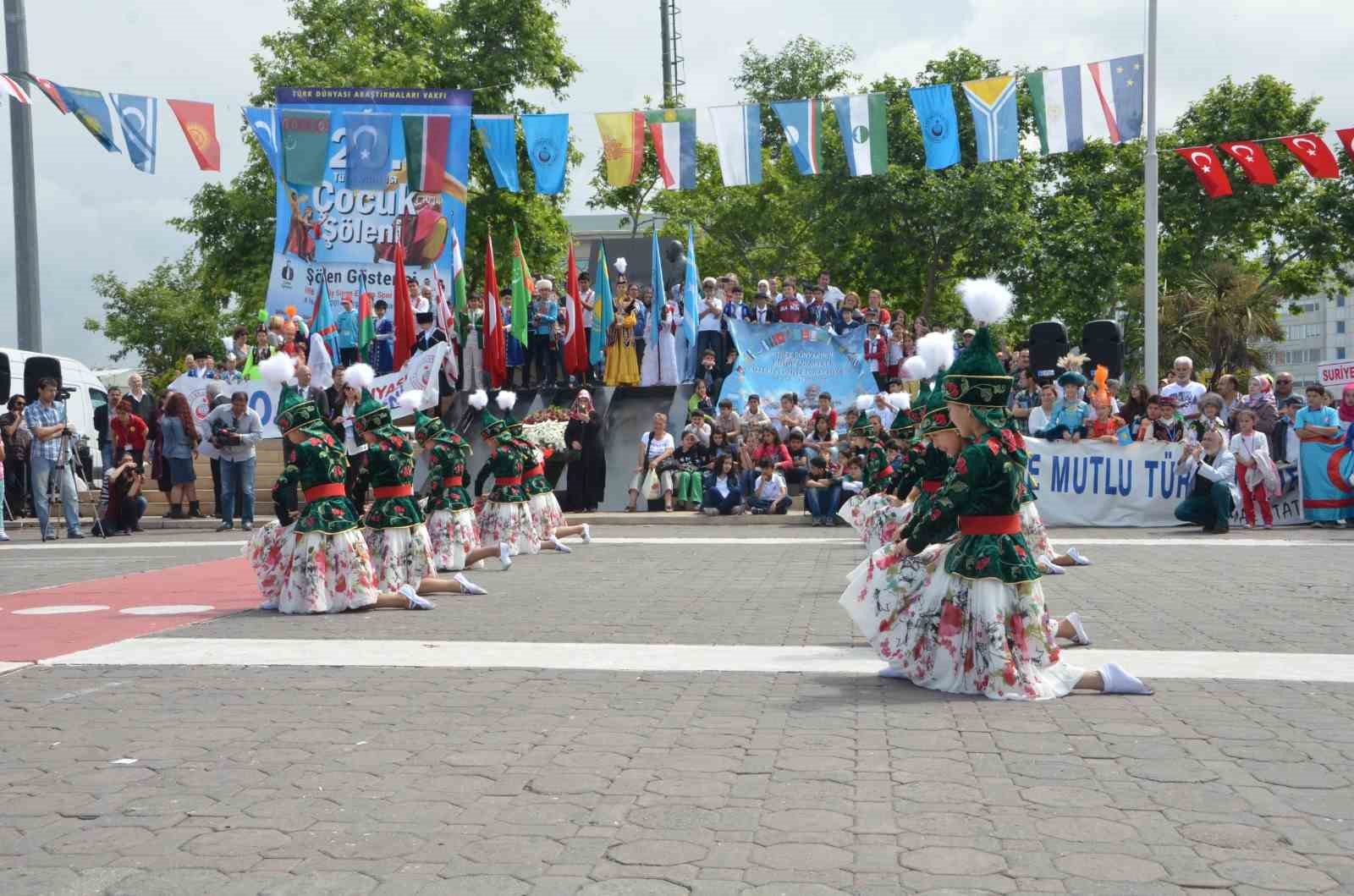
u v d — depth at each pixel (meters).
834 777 4.84
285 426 9.68
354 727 5.77
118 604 10.31
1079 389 17.16
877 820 4.32
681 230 43.72
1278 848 4.00
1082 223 36.66
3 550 16.45
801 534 16.38
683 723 5.73
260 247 33.44
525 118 18.05
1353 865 3.84
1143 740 5.33
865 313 21.89
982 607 6.21
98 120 16.19
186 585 11.65
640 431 21.67
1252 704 5.99
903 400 10.41
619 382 22.16
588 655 7.49
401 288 21.75
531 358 22.70
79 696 6.54
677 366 22.30
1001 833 4.16
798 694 6.35
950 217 34.44
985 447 6.14
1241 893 3.63
